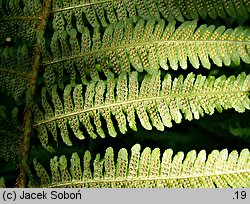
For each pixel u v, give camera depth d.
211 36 0.27
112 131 0.27
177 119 0.27
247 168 0.26
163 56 0.28
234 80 0.27
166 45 0.28
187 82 0.27
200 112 0.27
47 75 0.28
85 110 0.28
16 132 0.28
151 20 0.28
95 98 0.28
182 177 0.27
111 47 0.28
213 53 0.27
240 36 0.27
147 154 0.27
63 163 0.28
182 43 0.28
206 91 0.27
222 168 0.26
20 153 0.28
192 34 0.28
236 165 0.26
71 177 0.27
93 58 0.28
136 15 0.28
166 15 0.28
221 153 0.27
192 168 0.27
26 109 0.28
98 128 0.28
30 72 0.29
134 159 0.27
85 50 0.28
